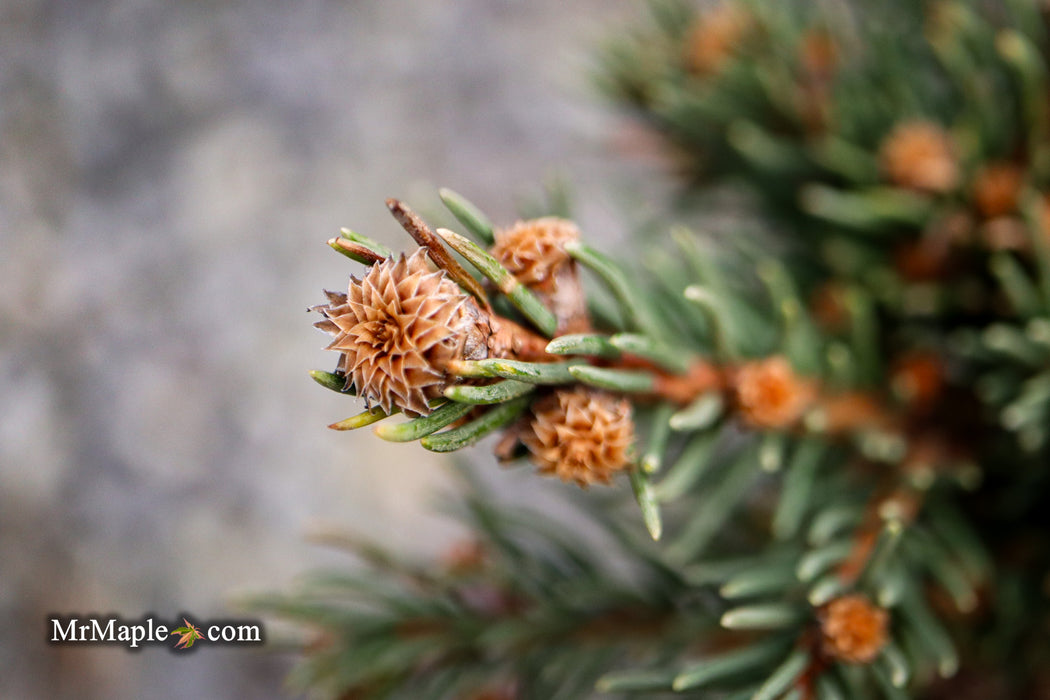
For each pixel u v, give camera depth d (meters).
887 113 0.21
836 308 0.22
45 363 0.37
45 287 0.37
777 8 0.22
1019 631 0.21
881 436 0.20
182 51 0.39
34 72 0.38
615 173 0.37
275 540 0.36
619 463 0.17
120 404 0.37
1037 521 0.21
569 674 0.20
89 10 0.39
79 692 0.35
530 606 0.20
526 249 0.17
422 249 0.16
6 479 0.36
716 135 0.23
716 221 0.28
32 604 0.35
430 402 0.16
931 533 0.20
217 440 0.36
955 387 0.21
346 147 0.38
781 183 0.23
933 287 0.21
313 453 0.37
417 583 0.20
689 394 0.18
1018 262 0.21
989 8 0.22
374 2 0.40
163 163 0.38
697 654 0.20
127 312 0.37
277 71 0.39
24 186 0.38
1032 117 0.20
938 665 0.21
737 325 0.19
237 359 0.37
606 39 0.23
